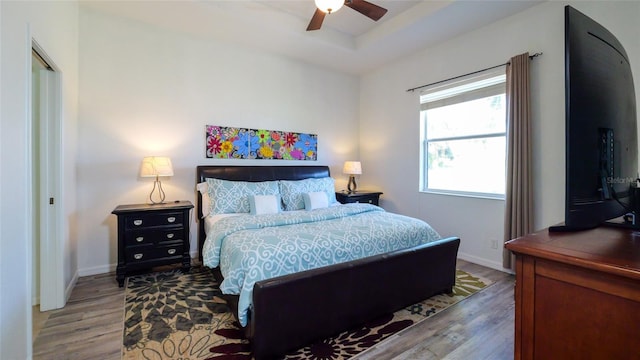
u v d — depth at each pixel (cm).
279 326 174
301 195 371
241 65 393
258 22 327
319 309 189
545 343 95
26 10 159
